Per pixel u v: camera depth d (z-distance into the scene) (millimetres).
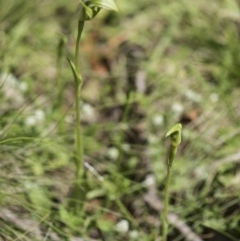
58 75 3418
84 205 3160
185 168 3453
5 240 2848
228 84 3842
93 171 3088
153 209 3311
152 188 3375
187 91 3873
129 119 3842
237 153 3453
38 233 2904
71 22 4465
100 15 4590
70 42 4379
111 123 3707
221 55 4086
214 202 3305
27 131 3316
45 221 2852
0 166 3018
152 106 3883
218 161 3441
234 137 3543
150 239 3100
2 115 3242
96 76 4219
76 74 2680
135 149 3613
